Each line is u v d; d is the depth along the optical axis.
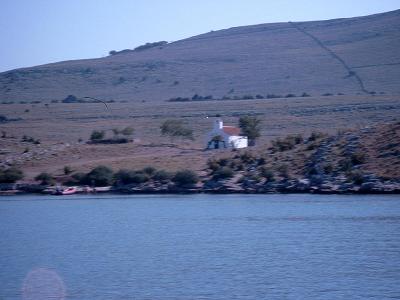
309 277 149.88
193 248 188.00
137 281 150.50
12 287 148.75
